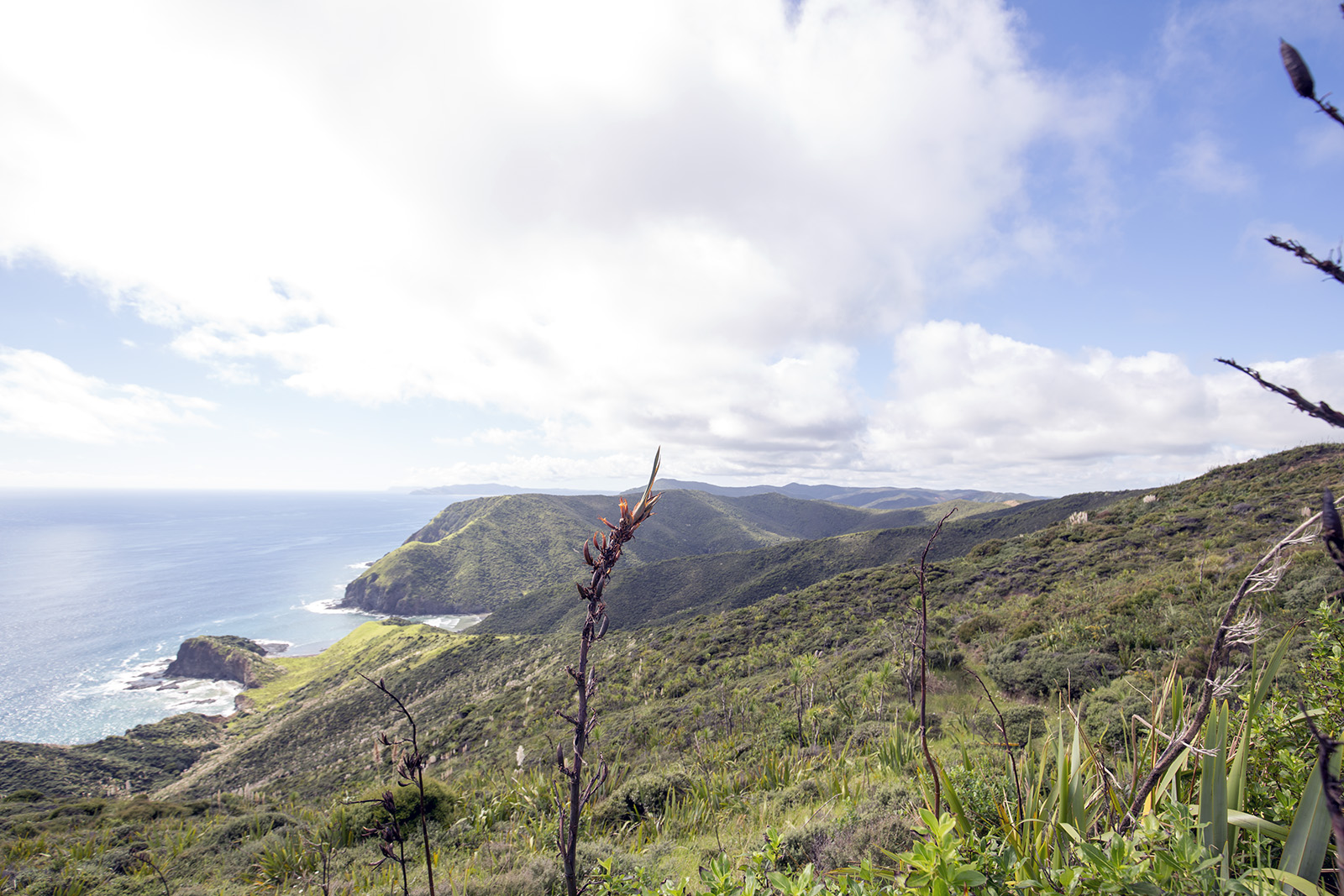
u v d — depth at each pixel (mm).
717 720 15586
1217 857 1965
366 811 8555
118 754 54469
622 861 6035
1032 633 14805
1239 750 2441
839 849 4863
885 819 5020
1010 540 32875
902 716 10508
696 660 27297
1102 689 9242
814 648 22375
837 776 7988
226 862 8531
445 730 31109
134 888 8133
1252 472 28172
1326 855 2016
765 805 7441
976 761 5742
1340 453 25703
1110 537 25562
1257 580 2016
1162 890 1926
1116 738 5805
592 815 8016
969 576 25875
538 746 18328
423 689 58031
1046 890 2029
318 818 9078
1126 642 11703
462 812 8836
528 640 62875
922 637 2574
